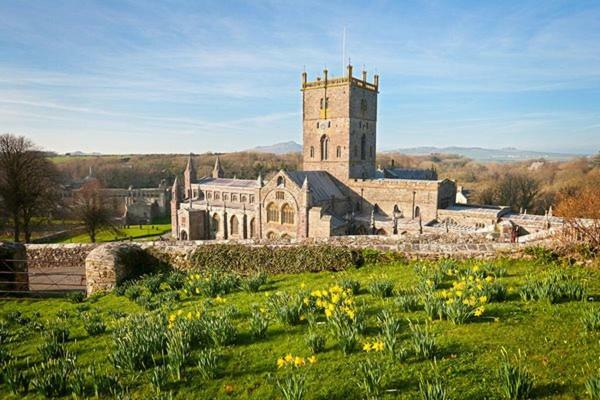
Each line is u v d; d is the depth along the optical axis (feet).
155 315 47.85
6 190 175.63
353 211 203.82
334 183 208.44
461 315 35.53
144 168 557.33
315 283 58.65
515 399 23.98
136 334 36.52
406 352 30.19
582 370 26.66
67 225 271.90
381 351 31.50
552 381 25.73
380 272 60.44
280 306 42.34
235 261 72.33
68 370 33.91
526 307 38.04
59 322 51.52
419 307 41.04
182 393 29.17
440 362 29.27
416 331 31.83
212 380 30.63
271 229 197.26
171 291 61.00
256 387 29.17
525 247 57.36
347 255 66.39
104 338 43.47
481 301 37.11
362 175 216.74
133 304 58.95
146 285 65.41
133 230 307.99
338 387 27.55
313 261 67.46
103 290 70.59
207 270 71.31
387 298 45.24
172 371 31.14
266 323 38.27
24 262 78.89
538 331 32.99
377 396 25.81
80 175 526.16
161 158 650.84
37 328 50.01
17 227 180.65
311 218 178.91
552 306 37.78
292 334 37.60
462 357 29.73
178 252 77.36
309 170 215.92
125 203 378.12
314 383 28.40
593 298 39.27
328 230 172.76
